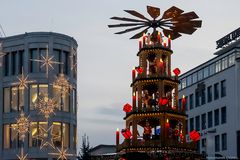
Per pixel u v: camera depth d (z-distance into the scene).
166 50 30.80
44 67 77.25
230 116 83.94
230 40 90.38
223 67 87.38
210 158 70.06
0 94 79.12
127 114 30.81
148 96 30.95
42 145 74.50
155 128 30.97
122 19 31.00
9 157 76.81
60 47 78.50
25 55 78.00
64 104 78.25
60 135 77.12
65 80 72.31
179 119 30.12
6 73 79.31
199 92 94.62
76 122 81.00
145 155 28.20
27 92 77.00
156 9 30.42
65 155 72.44
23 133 66.31
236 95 82.38
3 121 78.38
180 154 28.34
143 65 30.95
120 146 30.22
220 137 86.56
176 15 30.42
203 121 93.06
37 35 77.75
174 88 30.83
